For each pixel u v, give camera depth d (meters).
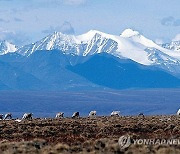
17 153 84.81
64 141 108.00
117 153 86.50
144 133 125.12
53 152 85.06
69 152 86.44
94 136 118.00
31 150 87.00
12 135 119.06
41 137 116.94
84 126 137.88
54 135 120.31
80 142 102.12
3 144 93.00
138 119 172.25
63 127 133.38
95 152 85.69
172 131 125.62
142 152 86.25
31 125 145.12
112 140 95.88
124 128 130.25
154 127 133.62
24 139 112.94
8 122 160.00
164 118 181.38
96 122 153.88
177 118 178.75
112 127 132.62
